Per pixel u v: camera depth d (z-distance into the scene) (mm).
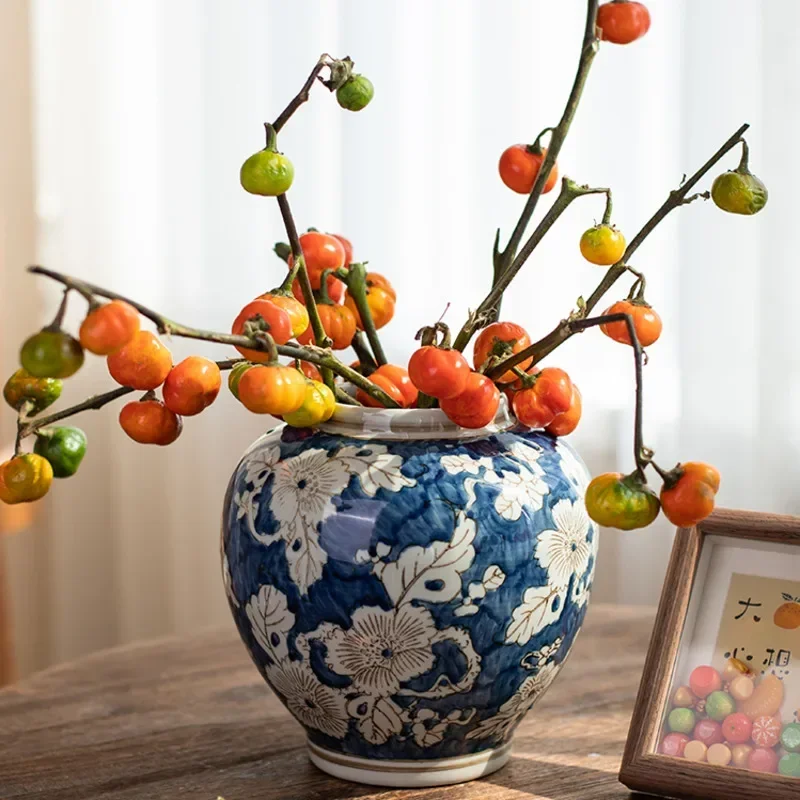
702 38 1495
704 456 1562
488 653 742
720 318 1534
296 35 1693
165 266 1811
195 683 1001
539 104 1589
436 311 1668
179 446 1848
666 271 1559
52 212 1865
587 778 817
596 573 1646
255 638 774
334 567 723
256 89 1727
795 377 1520
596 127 1559
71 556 1931
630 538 1630
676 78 1521
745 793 753
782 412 1526
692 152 1516
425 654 733
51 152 1849
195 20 1743
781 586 818
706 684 804
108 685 997
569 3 1564
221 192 1768
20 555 1932
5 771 835
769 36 1467
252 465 783
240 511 769
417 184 1650
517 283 1611
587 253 729
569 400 733
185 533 1870
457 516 720
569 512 764
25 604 1946
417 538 715
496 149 1614
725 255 1523
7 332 1889
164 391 718
